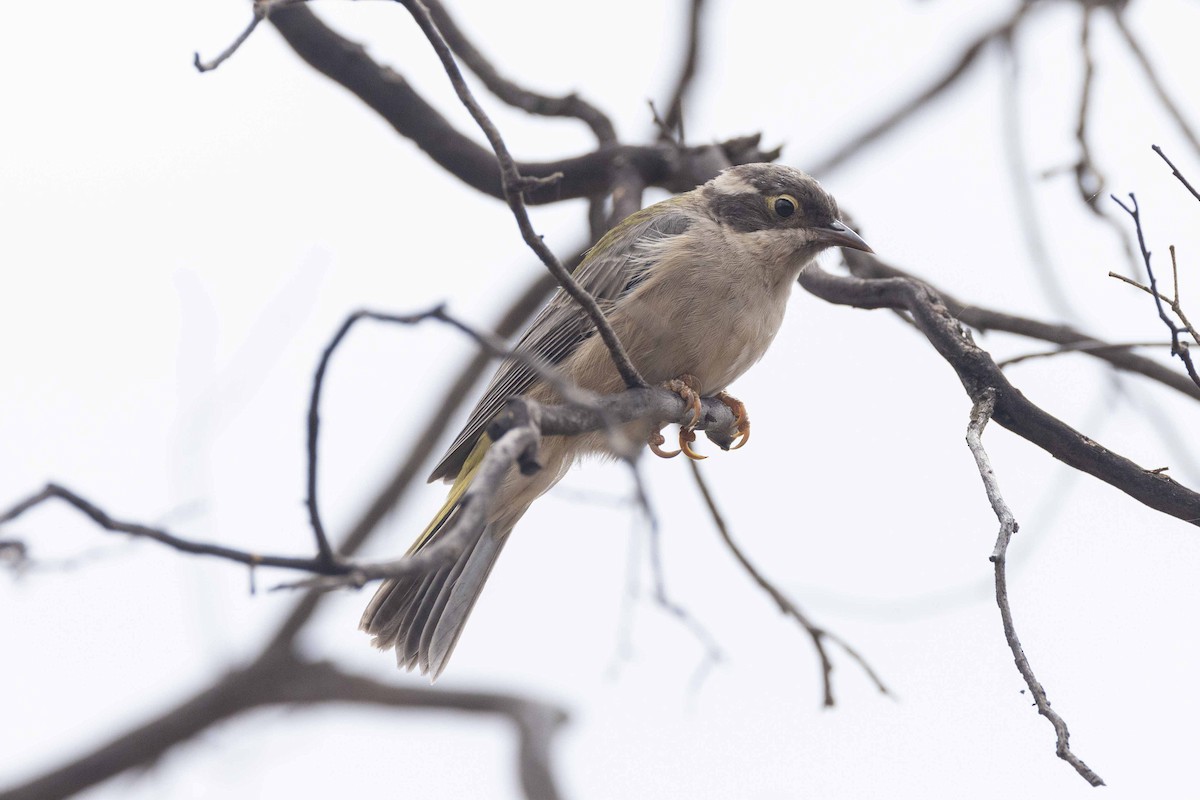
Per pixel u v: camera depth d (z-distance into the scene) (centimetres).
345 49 1219
